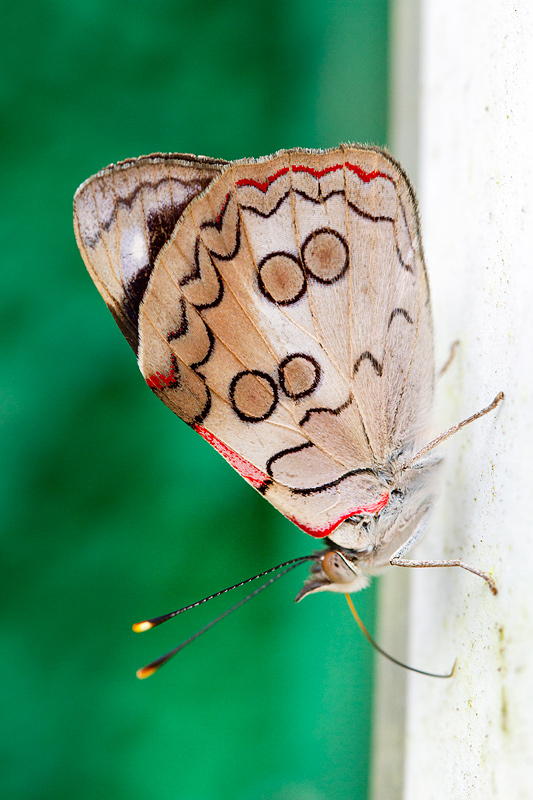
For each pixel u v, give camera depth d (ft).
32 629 0.67
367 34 0.69
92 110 0.69
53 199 0.69
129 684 0.67
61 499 0.67
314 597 0.67
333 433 0.61
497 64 0.59
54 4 0.69
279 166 0.59
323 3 0.70
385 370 0.61
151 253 0.60
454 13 0.63
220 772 0.66
